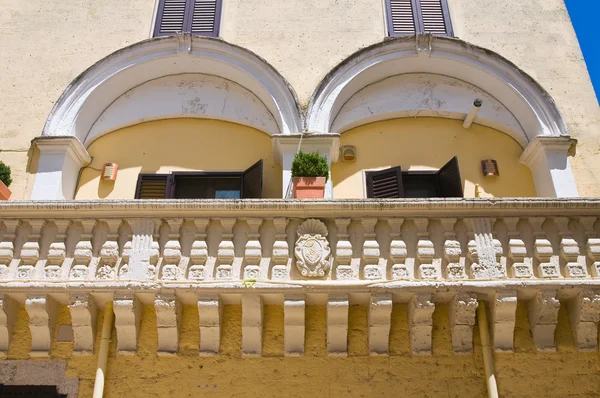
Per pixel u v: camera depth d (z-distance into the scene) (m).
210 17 10.04
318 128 8.56
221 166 8.90
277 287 6.68
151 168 8.91
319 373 6.72
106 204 7.03
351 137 9.16
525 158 8.85
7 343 6.87
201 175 8.81
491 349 6.77
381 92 9.38
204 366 6.76
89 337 6.84
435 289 6.66
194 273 6.79
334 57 9.59
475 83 9.37
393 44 9.21
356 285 6.68
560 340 6.85
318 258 6.81
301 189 7.58
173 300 6.70
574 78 9.48
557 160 8.41
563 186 8.22
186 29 9.91
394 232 7.00
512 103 9.14
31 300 6.75
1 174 8.17
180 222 7.05
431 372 6.73
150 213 7.08
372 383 6.68
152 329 6.94
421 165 8.92
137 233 7.02
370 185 8.66
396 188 8.43
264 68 9.05
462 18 10.07
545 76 9.52
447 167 8.52
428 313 6.71
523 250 6.88
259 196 8.18
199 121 9.30
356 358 6.80
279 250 6.86
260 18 10.02
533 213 7.10
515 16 10.12
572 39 9.90
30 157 8.76
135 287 6.70
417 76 9.50
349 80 8.99
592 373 6.73
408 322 6.93
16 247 7.09
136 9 10.21
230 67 9.18
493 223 7.09
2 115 9.18
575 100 9.26
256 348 6.80
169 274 6.78
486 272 6.77
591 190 8.41
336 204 6.97
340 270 6.82
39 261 7.00
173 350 6.80
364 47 9.18
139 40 9.90
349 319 6.94
